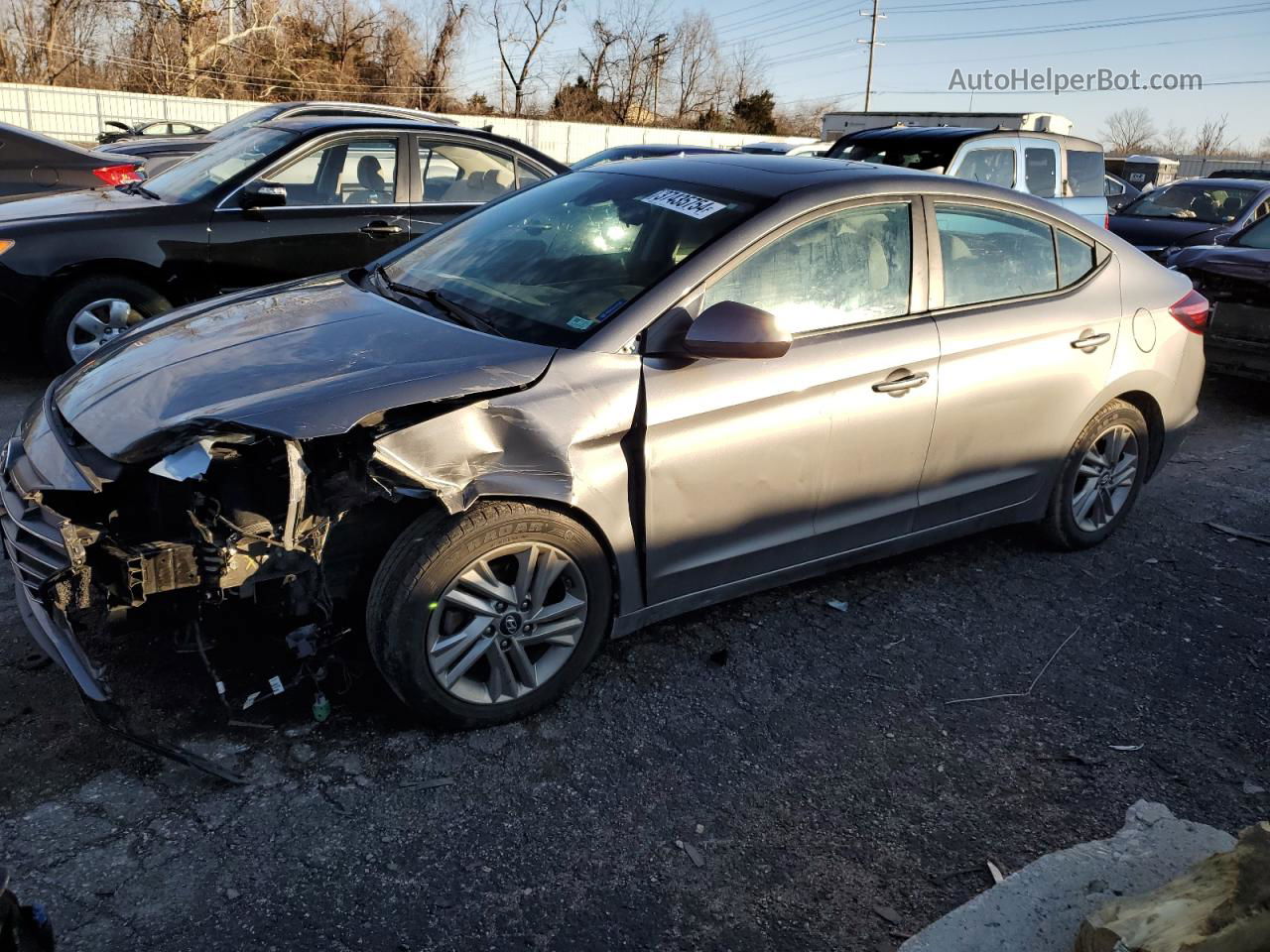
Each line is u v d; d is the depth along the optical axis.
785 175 3.71
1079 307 4.21
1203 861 2.30
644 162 4.13
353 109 12.97
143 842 2.54
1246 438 6.87
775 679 3.48
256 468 2.77
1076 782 3.03
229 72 43.41
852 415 3.50
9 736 2.90
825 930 2.43
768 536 3.47
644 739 3.11
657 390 3.09
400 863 2.54
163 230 6.21
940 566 4.44
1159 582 4.43
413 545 2.81
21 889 2.35
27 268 5.88
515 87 52.78
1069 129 13.64
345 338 3.12
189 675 3.20
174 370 2.96
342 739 2.98
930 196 3.85
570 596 3.11
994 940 2.35
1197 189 13.35
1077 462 4.40
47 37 39.97
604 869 2.57
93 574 2.61
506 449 2.86
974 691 3.49
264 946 2.27
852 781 2.97
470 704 3.00
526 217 3.94
